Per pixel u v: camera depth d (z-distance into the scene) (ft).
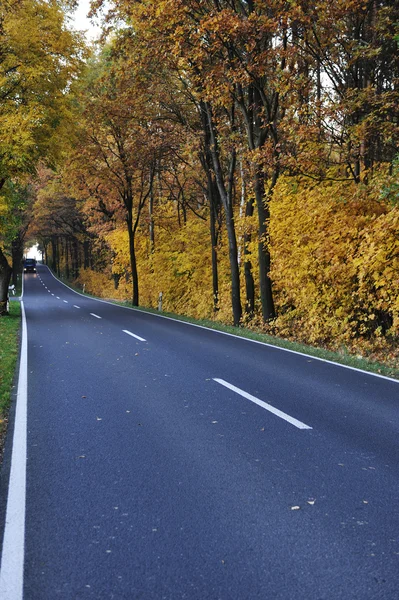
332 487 13.53
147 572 9.71
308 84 42.96
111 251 167.73
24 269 317.42
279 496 13.00
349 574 9.56
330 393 24.36
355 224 41.70
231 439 17.54
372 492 13.21
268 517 11.86
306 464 15.20
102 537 11.03
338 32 43.47
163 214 116.57
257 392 24.50
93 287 192.13
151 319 66.74
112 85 77.97
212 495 13.10
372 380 27.48
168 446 16.90
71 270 278.67
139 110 72.64
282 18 41.27
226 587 9.22
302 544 10.64
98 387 25.79
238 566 9.86
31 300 127.34
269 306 55.57
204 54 48.19
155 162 91.66
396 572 9.62
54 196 171.94
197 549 10.50
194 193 108.68
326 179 45.03
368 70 47.44
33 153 62.59
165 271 102.22
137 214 113.19
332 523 11.55
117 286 171.53
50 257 414.82
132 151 87.25
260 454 16.08
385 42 43.29
